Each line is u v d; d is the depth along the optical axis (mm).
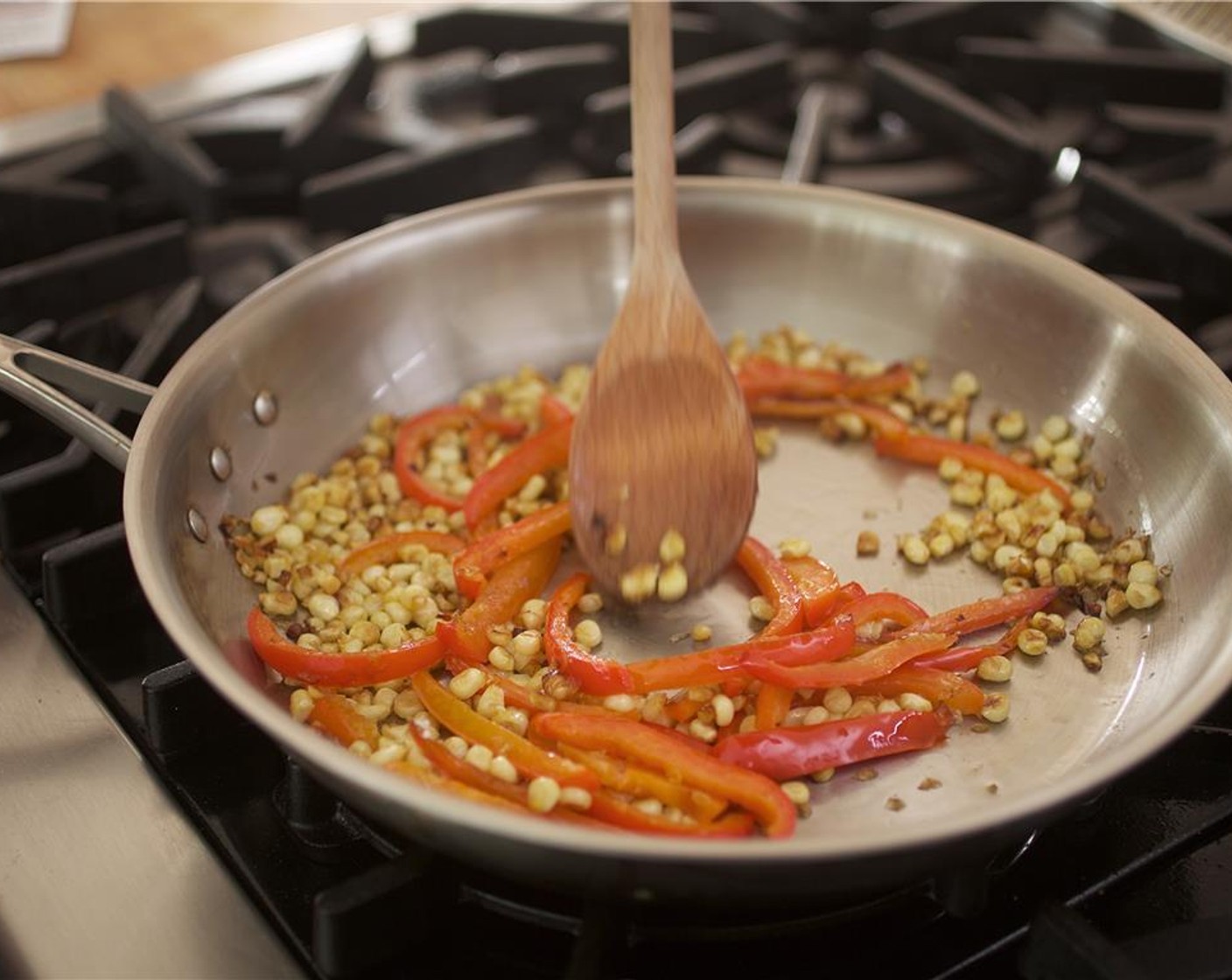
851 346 768
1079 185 840
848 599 666
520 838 505
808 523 709
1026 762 617
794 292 773
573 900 578
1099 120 902
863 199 754
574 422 687
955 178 852
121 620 659
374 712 629
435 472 726
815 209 758
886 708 631
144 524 583
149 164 847
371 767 520
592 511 640
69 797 603
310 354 714
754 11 945
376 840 590
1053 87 912
